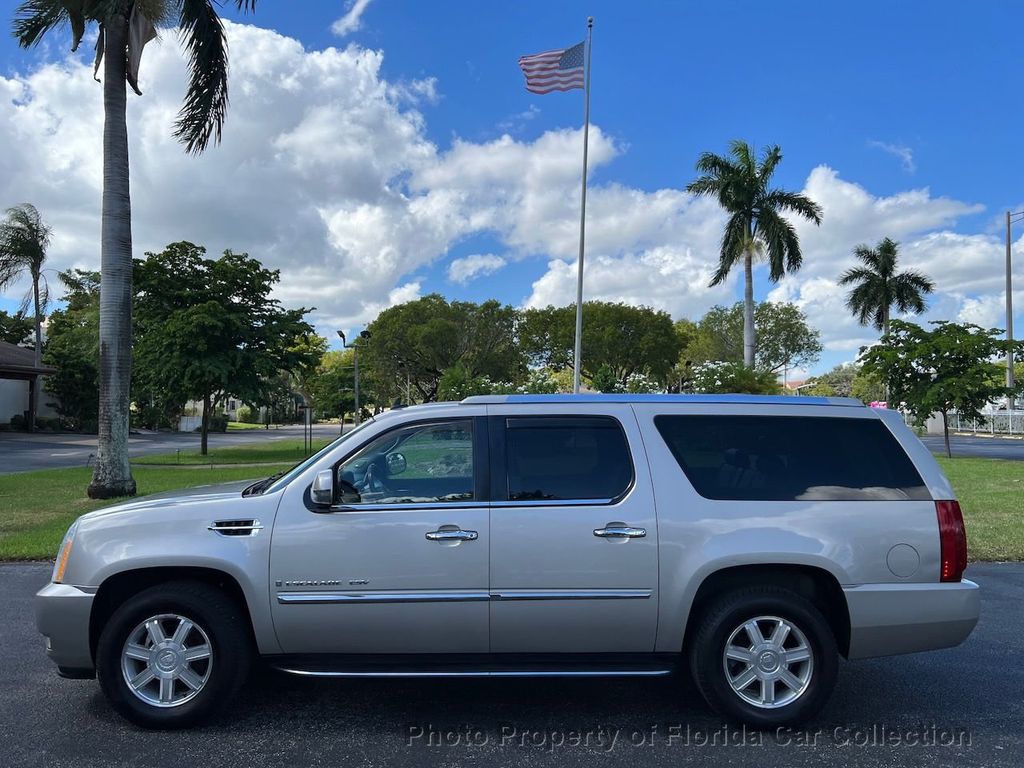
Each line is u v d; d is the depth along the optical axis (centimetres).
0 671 529
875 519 438
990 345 2436
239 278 2895
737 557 426
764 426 457
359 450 450
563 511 432
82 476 1900
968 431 5253
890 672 537
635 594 427
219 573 444
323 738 422
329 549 427
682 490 438
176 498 464
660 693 496
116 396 1452
